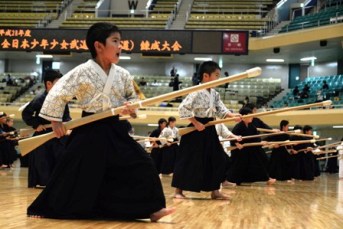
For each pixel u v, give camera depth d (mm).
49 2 27094
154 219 3502
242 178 9297
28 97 23672
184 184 5973
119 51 3643
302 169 13312
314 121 19141
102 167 3494
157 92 23578
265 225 3590
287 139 12062
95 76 3570
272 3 25797
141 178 3502
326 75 24344
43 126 6285
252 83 24578
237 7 25688
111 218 3562
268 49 21469
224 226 3449
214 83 3623
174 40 18969
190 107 5891
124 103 3535
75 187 3490
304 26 20609
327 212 4812
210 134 6012
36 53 25156
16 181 8508
